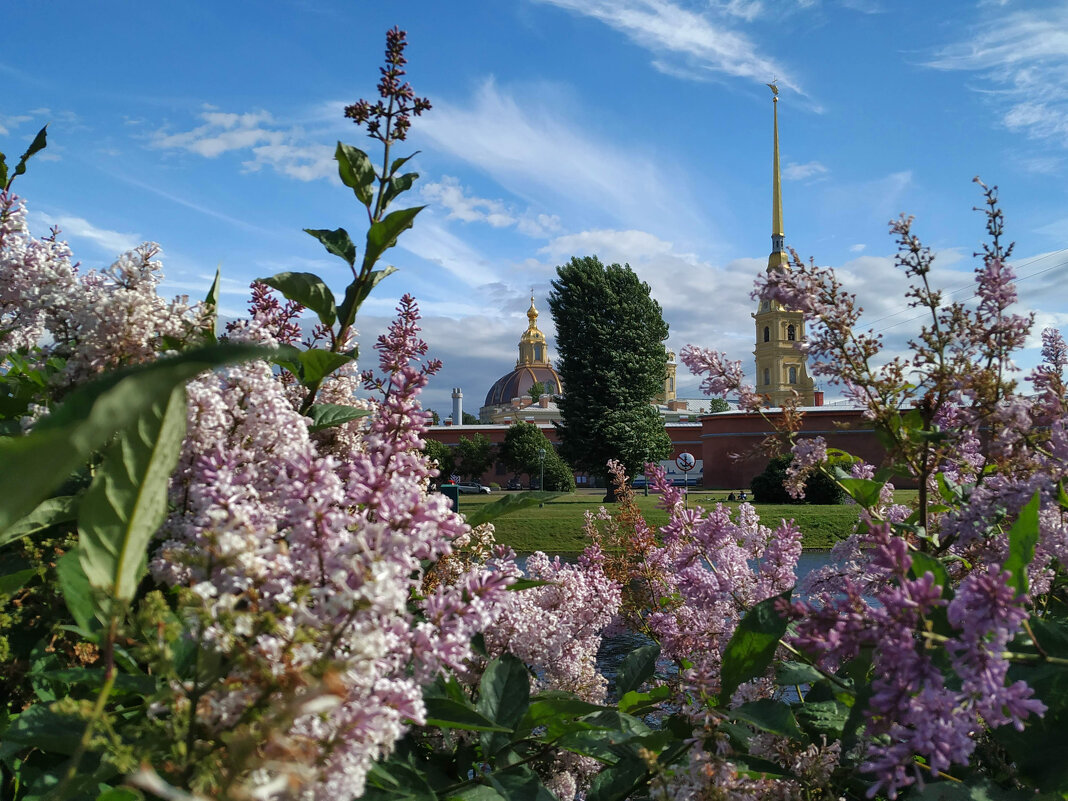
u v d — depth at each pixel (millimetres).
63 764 1423
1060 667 1408
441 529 1270
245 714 971
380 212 2006
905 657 1219
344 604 1042
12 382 2295
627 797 1681
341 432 2078
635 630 2955
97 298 1733
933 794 1483
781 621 1656
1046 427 1998
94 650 1585
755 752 1789
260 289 2197
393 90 2027
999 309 1965
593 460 50062
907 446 2016
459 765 1664
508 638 1938
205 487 1271
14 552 1682
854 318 2016
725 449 60094
